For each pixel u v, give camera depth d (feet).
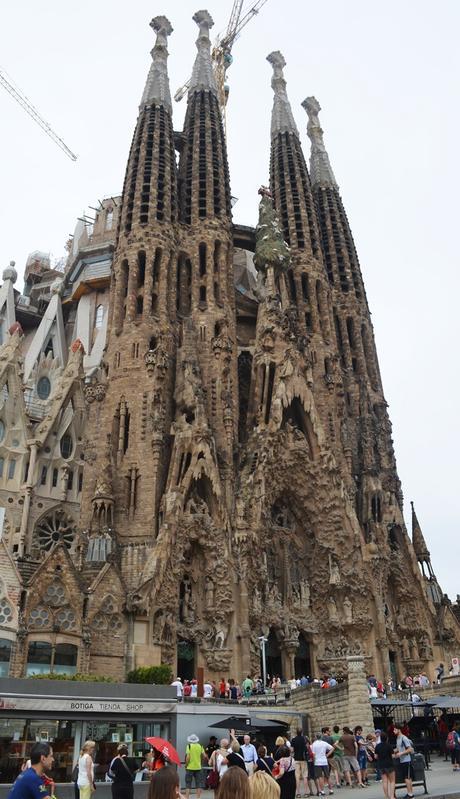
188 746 80.18
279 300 265.13
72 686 93.91
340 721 117.60
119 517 202.08
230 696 149.79
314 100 382.01
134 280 242.58
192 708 100.83
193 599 194.70
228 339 248.11
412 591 239.50
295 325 261.65
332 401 266.36
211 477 205.26
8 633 154.71
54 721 91.04
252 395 247.29
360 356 294.25
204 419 214.90
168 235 255.70
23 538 214.28
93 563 186.19
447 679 144.66
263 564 208.03
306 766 82.79
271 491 223.51
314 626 221.05
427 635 234.38
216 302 256.73
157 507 203.10
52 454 235.20
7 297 316.60
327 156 358.43
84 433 237.45
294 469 231.09
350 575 223.92
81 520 206.59
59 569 168.45
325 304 291.79
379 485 252.62
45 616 162.09
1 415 232.12
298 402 241.76
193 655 189.98
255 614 197.57
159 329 234.38
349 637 220.84
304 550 231.50
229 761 51.24
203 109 310.45
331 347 280.72
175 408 226.79
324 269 302.86
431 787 78.59
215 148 299.38
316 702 127.75
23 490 222.48
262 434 228.84
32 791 29.60
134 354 227.20
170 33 326.44
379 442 273.75
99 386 227.40
